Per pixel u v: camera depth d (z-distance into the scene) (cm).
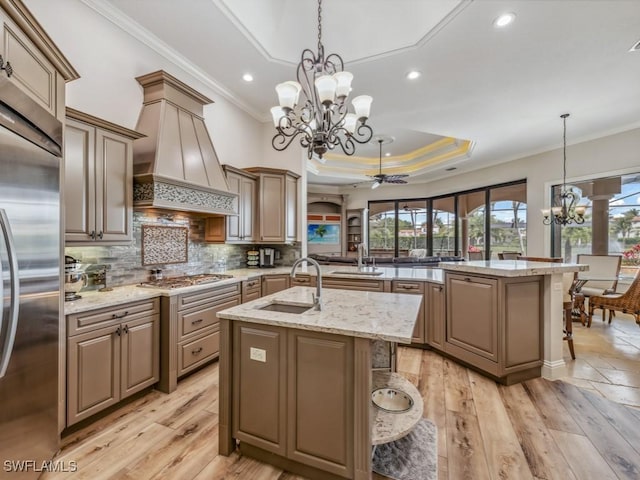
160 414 220
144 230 297
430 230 860
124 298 221
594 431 201
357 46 307
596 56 301
